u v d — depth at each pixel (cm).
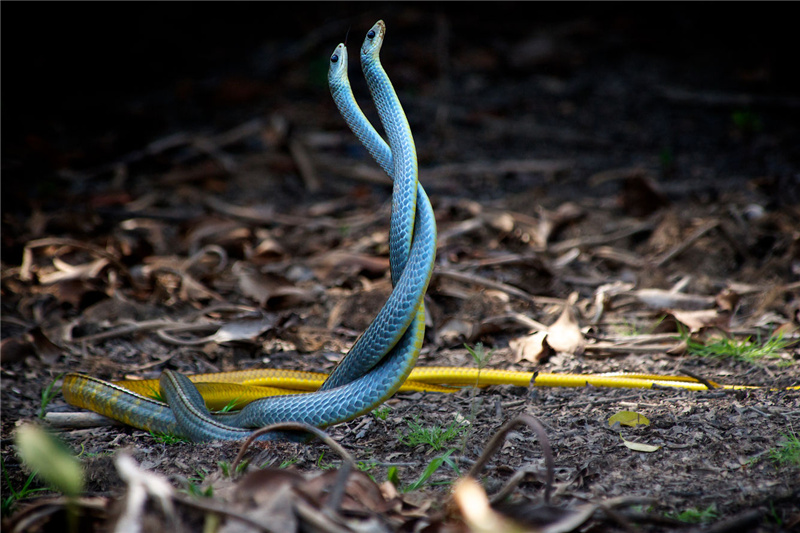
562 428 436
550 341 625
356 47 1938
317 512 270
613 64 1864
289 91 1762
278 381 548
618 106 1667
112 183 1305
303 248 959
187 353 654
